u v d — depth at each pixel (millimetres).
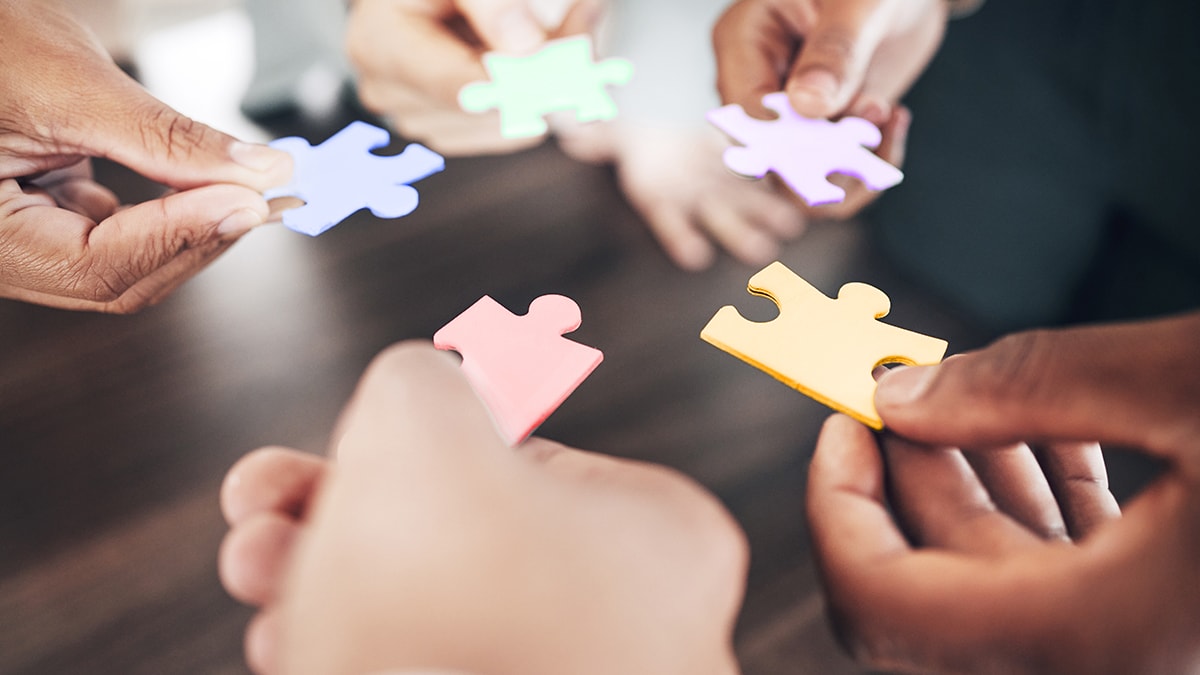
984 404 355
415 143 498
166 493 427
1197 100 509
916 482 375
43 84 443
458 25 561
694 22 568
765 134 484
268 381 452
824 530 372
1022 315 574
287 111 567
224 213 442
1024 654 335
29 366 459
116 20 623
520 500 330
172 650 396
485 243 496
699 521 352
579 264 486
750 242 495
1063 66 538
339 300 477
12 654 396
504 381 404
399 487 328
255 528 365
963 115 569
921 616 347
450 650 289
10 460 435
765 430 437
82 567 412
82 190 472
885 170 474
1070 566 332
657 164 522
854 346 408
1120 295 571
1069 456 379
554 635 298
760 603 411
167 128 446
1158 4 509
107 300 463
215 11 642
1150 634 320
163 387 454
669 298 473
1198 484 319
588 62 518
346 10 579
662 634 318
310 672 293
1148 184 535
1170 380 331
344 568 313
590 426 436
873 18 509
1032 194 558
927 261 530
